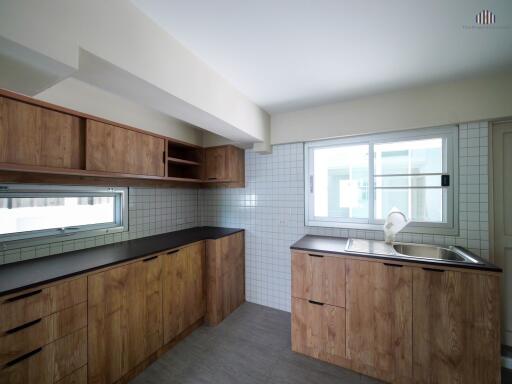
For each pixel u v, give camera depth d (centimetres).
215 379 167
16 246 155
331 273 182
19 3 77
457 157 195
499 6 111
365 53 152
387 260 163
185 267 216
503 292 187
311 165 258
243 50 148
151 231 251
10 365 111
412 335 158
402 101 207
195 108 157
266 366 179
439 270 150
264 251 281
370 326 169
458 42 140
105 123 174
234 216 301
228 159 272
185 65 144
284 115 261
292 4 111
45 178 164
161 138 224
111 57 102
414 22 123
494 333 140
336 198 250
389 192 224
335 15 118
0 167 123
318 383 163
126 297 164
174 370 175
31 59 86
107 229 208
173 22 123
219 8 113
